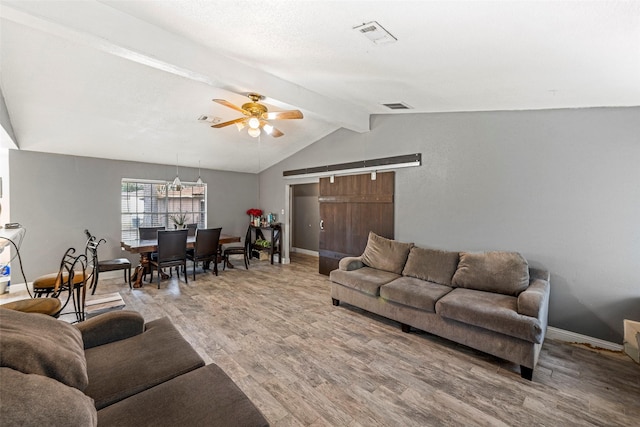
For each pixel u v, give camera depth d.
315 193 7.95
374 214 4.71
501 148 3.38
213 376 1.52
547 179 3.08
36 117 3.71
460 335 2.70
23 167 4.54
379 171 4.64
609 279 2.78
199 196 6.66
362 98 3.60
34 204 4.64
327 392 2.15
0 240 2.62
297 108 3.61
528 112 3.18
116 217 5.43
